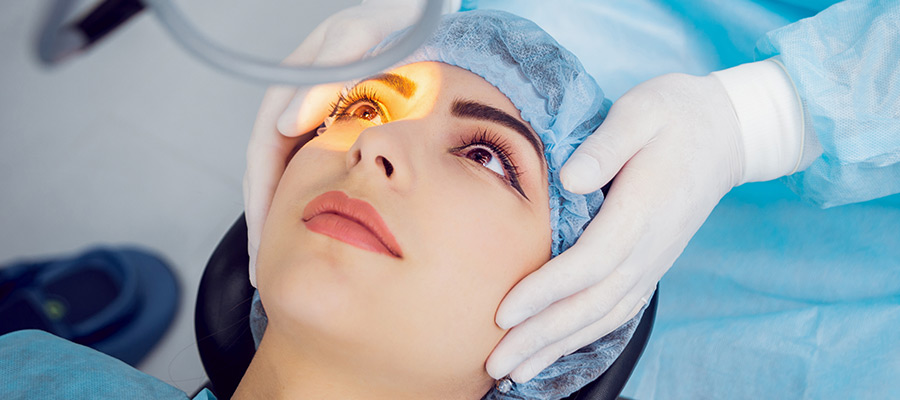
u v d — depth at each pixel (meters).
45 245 1.88
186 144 2.02
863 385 1.28
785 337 1.34
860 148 1.15
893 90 1.14
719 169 1.18
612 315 1.12
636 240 1.07
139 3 0.49
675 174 1.12
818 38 1.19
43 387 1.01
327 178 0.96
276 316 0.92
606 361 1.12
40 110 2.01
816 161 1.27
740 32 1.44
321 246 0.89
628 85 1.50
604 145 1.06
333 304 0.86
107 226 1.92
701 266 1.44
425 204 0.90
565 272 1.00
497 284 0.95
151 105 2.04
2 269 1.67
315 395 0.96
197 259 1.89
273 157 1.21
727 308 1.41
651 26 1.50
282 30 2.07
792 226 1.40
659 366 1.40
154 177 1.98
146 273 1.75
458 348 0.94
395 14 1.36
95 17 0.48
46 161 1.97
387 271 0.88
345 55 1.25
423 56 1.03
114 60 2.06
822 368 1.31
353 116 1.07
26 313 1.60
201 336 1.18
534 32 1.05
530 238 0.98
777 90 1.21
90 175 1.96
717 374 1.37
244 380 1.03
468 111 0.98
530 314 0.98
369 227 0.89
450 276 0.90
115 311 1.64
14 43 2.02
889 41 1.15
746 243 1.42
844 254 1.36
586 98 1.04
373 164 0.90
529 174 0.99
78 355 1.07
